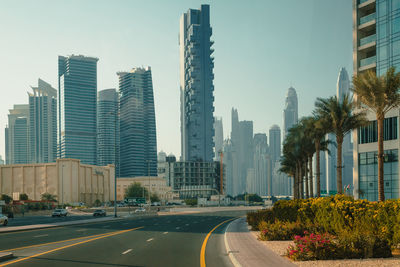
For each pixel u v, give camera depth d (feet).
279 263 49.88
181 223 164.76
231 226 133.69
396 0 184.85
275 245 70.64
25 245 77.71
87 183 593.83
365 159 197.06
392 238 59.21
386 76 112.06
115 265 52.90
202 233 109.50
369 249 52.16
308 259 52.54
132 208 374.63
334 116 134.10
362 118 136.15
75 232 114.21
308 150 193.98
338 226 71.92
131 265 52.95
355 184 200.54
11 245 77.77
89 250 69.31
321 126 140.87
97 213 274.16
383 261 48.93
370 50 205.46
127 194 612.29
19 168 568.82
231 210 405.80
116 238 93.71
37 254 63.82
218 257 60.64
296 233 79.71
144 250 69.51
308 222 86.69
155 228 132.16
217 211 370.73
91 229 127.75
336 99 136.56
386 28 189.26
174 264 53.78
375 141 191.42
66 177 550.36
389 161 182.50
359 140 200.85
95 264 53.62
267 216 114.42
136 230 122.42
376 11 195.00
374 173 192.13
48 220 207.92
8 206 296.30
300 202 98.53
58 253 65.16
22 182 563.89
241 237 89.25
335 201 76.43
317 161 160.66
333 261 50.08
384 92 110.83
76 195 560.20
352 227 68.03
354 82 115.85
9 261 56.29
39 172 561.02
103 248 72.43
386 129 184.44
